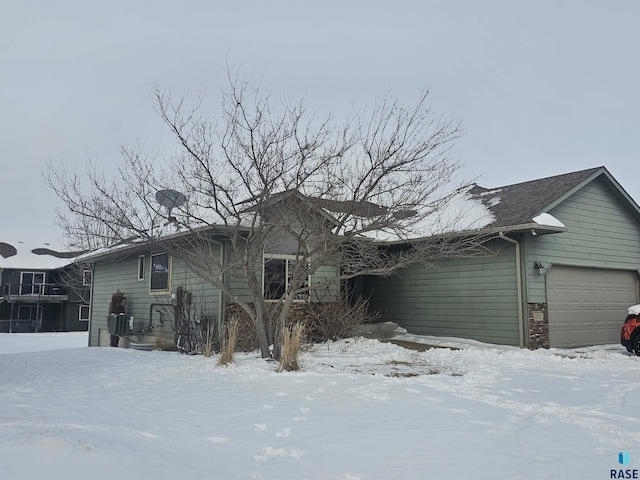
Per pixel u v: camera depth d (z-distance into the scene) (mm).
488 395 7461
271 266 15211
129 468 3955
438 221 13086
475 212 15805
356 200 10602
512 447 5012
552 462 4594
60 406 7059
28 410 6770
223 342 11586
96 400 7488
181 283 16281
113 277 21234
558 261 14812
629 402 7152
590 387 8297
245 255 11539
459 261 15672
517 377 9172
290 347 9906
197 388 8258
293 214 11258
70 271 37031
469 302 15305
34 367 11891
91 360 13148
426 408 6566
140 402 7250
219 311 14227
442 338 15609
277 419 6082
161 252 17641
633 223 17281
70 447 4117
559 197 14664
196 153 10898
